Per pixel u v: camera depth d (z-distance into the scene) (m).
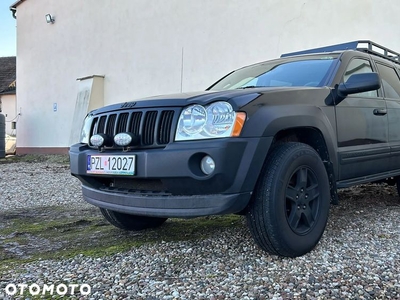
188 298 1.97
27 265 2.55
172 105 2.40
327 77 3.10
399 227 3.25
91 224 3.74
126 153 2.46
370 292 1.98
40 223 3.86
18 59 15.84
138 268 2.43
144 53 10.90
